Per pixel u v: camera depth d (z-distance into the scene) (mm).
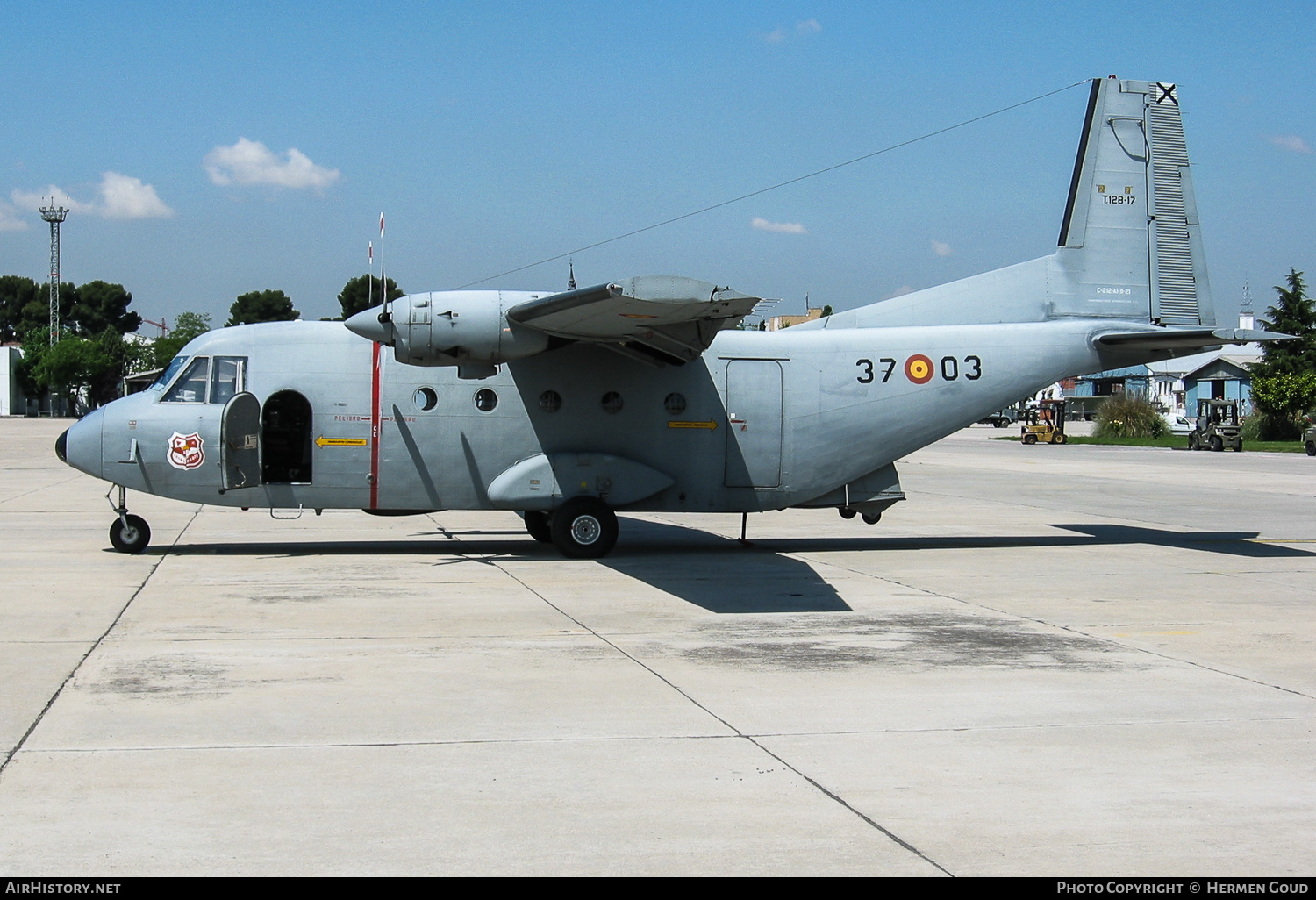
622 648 8711
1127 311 15555
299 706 6906
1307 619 10219
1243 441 58250
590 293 10727
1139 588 12039
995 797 5395
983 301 15195
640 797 5336
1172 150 15781
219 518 18969
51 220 106375
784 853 4688
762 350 14367
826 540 16422
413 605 10516
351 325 12625
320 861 4535
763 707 7004
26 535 15977
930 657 8508
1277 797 5434
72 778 5504
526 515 15445
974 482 28938
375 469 13656
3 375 107500
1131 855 4695
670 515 20203
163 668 7891
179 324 129125
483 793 5371
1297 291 67562
